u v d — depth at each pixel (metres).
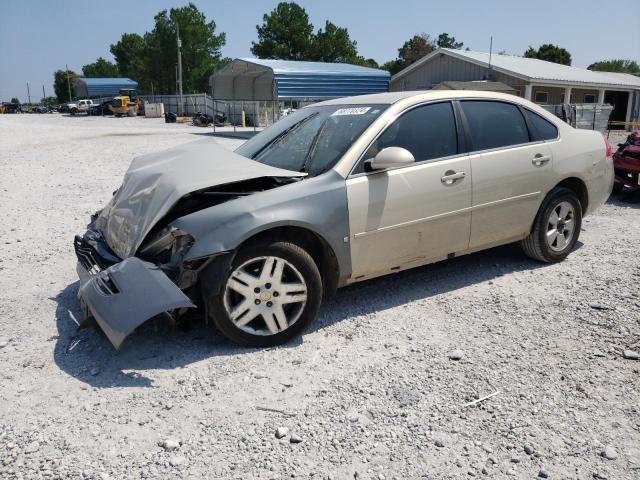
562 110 23.11
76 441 2.81
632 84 31.77
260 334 3.71
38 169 12.84
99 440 2.82
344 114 4.55
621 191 8.72
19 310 4.50
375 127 4.17
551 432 2.79
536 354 3.58
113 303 3.33
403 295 4.65
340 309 4.40
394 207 4.11
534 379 3.28
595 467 2.54
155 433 2.87
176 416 3.01
